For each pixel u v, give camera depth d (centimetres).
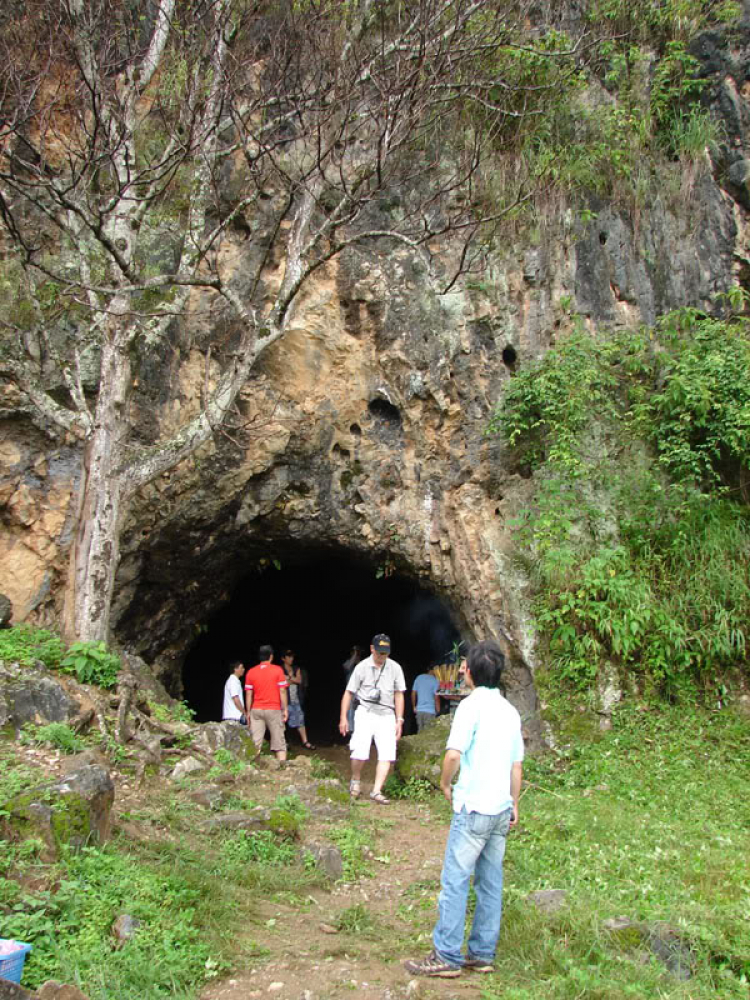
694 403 841
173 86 870
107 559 730
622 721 764
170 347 862
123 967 319
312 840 537
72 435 806
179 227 884
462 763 365
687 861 496
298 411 909
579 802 640
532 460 890
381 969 357
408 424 924
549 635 813
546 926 388
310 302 908
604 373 880
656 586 823
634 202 962
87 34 725
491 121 935
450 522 916
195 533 905
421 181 928
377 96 816
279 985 332
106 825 427
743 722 755
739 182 966
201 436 752
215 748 672
